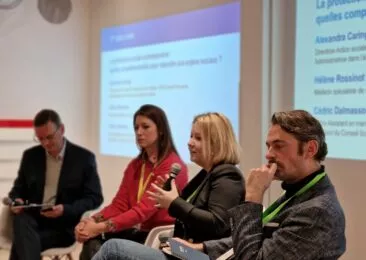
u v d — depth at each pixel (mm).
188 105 4121
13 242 3197
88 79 5246
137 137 2988
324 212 1657
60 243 3324
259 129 3463
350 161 2955
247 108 3555
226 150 2416
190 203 2371
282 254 1646
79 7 5160
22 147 4766
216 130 2428
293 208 1735
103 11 5055
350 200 2957
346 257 2971
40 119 3400
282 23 3402
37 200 3465
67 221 3338
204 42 3959
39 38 4949
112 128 4984
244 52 3570
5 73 4793
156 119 2965
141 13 4609
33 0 4902
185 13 4137
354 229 2938
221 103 3818
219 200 2271
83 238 2828
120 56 4875
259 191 1823
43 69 4984
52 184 3502
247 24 3543
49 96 5027
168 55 4316
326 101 3111
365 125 2885
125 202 3078
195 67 4047
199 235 2303
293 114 1794
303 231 1646
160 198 2367
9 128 4719
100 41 5102
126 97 4809
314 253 1624
